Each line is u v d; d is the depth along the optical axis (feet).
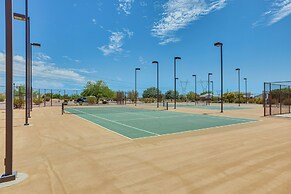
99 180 13.33
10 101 13.25
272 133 30.19
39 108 90.43
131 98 174.70
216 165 16.16
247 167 15.71
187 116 57.06
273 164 16.38
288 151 20.21
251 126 37.35
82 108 95.50
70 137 27.17
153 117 53.93
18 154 19.26
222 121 45.06
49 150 20.67
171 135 28.58
